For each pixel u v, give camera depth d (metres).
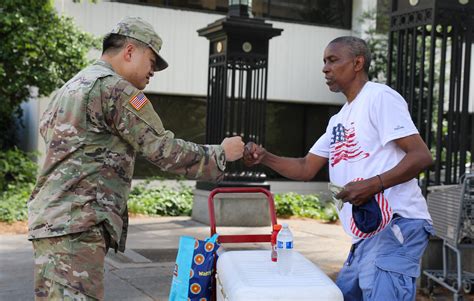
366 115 3.18
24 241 7.83
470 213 5.11
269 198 3.79
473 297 5.43
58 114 3.00
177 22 14.10
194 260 3.36
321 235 8.91
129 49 3.13
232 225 9.43
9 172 11.49
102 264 3.01
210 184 9.66
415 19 5.97
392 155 3.16
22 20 10.52
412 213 3.18
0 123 14.49
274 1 15.24
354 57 3.28
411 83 6.04
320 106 16.08
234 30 9.34
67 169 2.95
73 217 2.92
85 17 13.31
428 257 5.78
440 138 5.88
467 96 5.98
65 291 2.91
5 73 10.77
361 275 3.21
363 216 3.05
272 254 3.18
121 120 2.96
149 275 6.14
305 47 15.45
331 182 3.40
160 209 10.95
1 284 5.74
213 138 9.90
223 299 3.04
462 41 5.95
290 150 15.85
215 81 9.77
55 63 11.22
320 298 2.76
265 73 9.59
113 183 3.02
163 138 3.02
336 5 15.78
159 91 14.02
